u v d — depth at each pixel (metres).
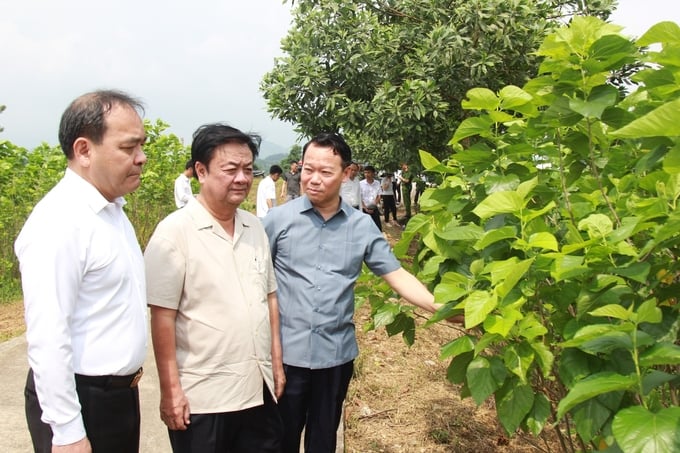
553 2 9.40
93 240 1.90
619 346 1.69
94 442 1.96
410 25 9.20
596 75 2.04
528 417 2.30
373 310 3.26
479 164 2.61
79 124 1.89
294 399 2.77
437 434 3.85
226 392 2.29
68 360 1.80
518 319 2.07
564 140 2.37
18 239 1.88
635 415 1.47
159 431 3.74
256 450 2.52
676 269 2.01
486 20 8.23
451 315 2.40
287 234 2.80
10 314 6.77
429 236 2.64
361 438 3.83
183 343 2.31
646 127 1.54
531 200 2.59
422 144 8.80
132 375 2.05
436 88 8.03
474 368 2.23
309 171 2.71
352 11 8.97
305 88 8.63
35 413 1.95
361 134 10.09
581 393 1.51
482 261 2.31
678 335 2.09
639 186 2.39
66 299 1.82
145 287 2.13
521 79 8.79
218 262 2.32
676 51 1.84
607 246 1.92
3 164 8.81
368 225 2.85
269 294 2.69
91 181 1.95
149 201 11.64
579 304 1.95
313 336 2.73
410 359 5.22
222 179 2.27
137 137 1.96
